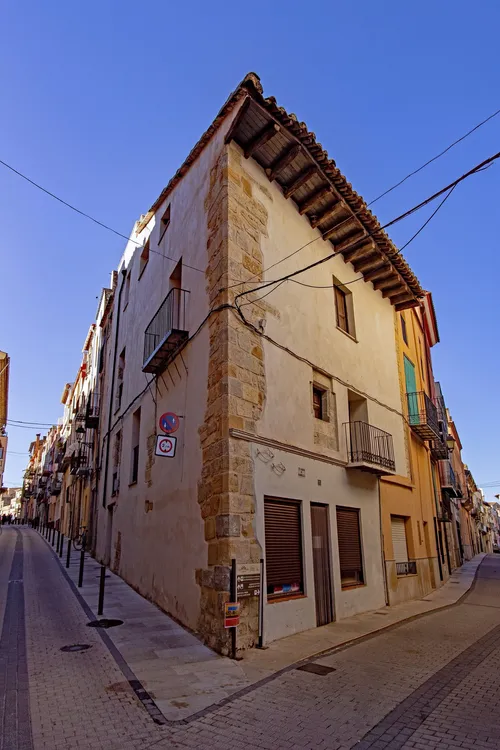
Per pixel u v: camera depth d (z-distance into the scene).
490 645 7.43
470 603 12.73
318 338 10.55
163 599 9.15
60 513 35.62
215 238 8.87
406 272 13.86
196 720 4.41
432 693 5.07
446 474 21.81
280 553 8.07
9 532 36.25
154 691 5.11
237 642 6.63
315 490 9.30
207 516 7.65
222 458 7.43
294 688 5.24
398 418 14.37
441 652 6.93
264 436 8.14
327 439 10.20
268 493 7.94
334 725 4.28
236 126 8.85
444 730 4.15
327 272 11.59
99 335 23.22
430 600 13.05
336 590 9.34
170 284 11.49
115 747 3.88
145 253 14.98
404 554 13.51
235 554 7.01
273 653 6.66
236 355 7.98
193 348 9.14
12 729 4.15
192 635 7.43
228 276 8.23
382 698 4.93
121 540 13.59
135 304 15.31
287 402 8.98
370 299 13.96
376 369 13.35
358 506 10.94
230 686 5.31
